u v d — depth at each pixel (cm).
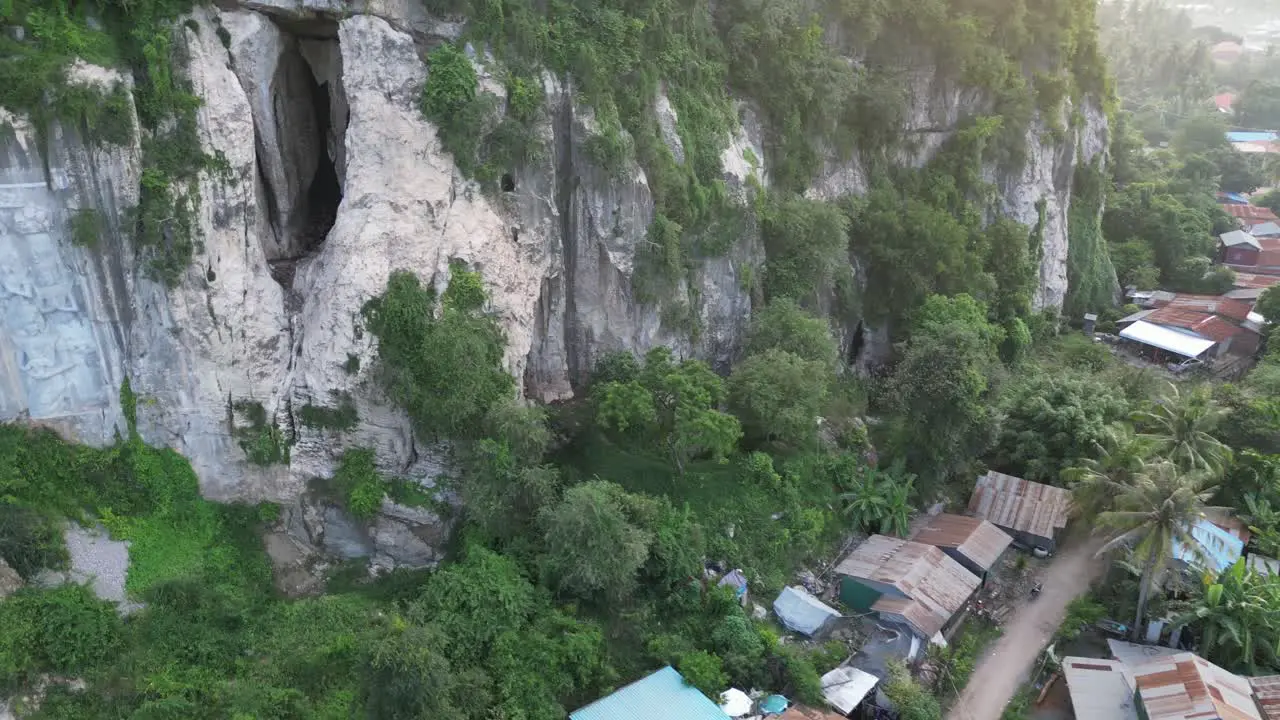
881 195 5678
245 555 3584
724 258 4797
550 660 3222
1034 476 4859
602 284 4447
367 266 3584
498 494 3547
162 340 3478
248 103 3641
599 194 4303
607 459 4162
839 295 5388
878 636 3769
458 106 3803
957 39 5997
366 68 3741
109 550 3353
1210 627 3678
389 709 2842
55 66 3167
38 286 3269
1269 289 6800
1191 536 3772
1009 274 6191
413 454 3719
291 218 4166
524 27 4012
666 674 3341
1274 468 4591
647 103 4447
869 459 4828
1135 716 3362
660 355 4247
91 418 3456
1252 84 13550
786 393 4334
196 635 3195
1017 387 5234
